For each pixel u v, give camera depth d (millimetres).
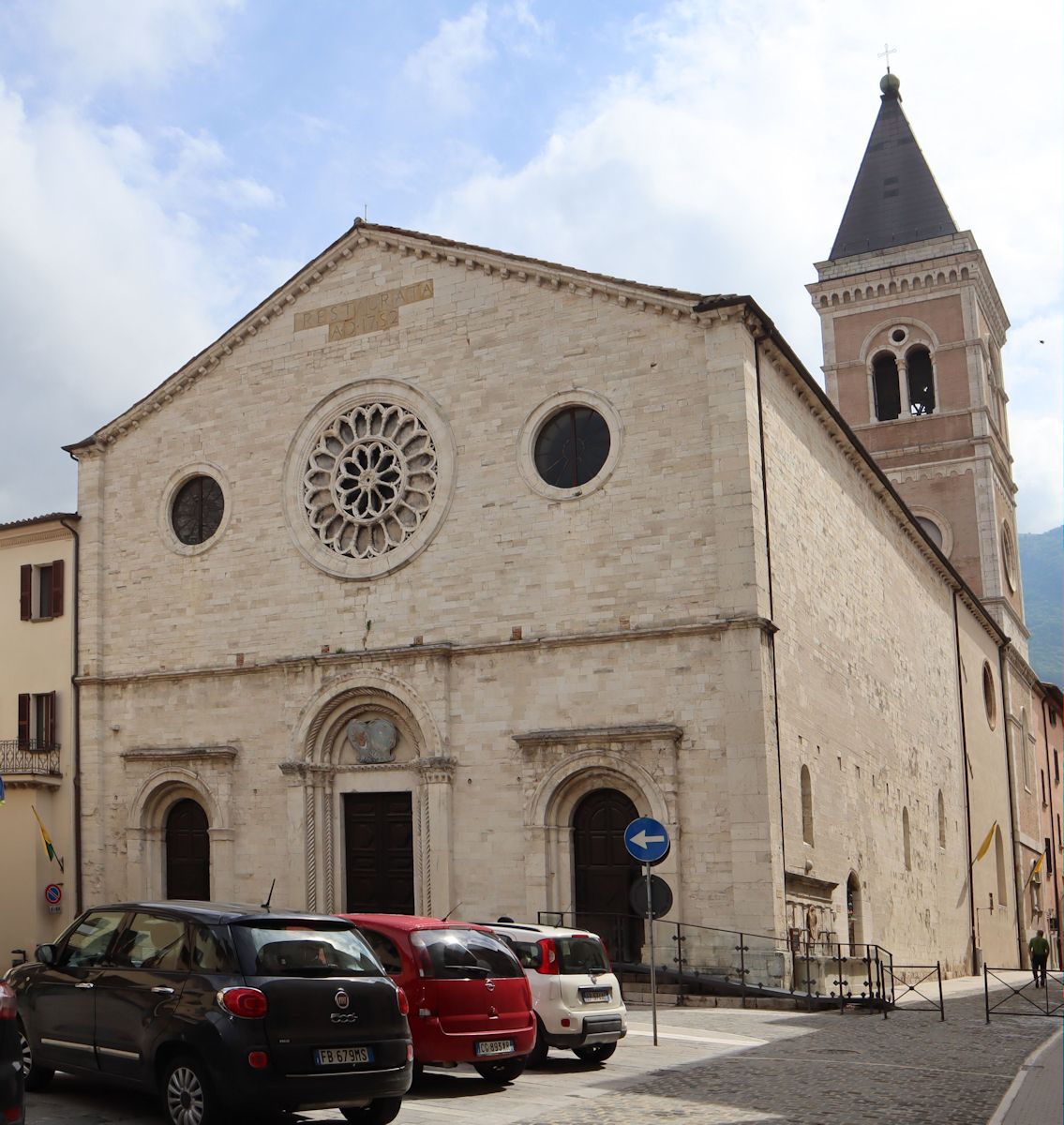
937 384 74625
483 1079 19469
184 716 40844
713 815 32844
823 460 41312
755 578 33375
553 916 33969
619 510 35438
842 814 39406
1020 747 75438
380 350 40031
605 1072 20625
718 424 34469
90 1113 16062
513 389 37656
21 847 41156
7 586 44719
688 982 31875
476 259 38625
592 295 36875
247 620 40500
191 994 15016
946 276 74812
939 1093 18344
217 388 42562
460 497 37781
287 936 15531
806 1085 19141
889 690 47719
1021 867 70750
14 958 40188
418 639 37594
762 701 32781
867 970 33156
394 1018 15742
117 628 42625
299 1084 14633
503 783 35625
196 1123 14586
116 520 43438
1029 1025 28266
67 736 42438
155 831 40969
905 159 79750
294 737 38625
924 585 55812
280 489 40812
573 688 35125
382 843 37625
